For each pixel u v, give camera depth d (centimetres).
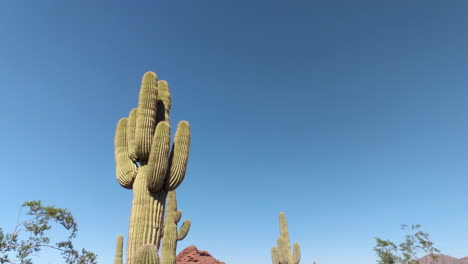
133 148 815
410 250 2075
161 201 766
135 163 829
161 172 741
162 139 759
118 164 837
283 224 2106
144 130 793
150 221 729
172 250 1116
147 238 712
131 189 827
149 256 483
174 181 785
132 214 740
